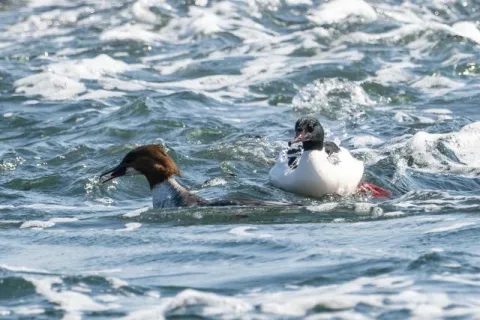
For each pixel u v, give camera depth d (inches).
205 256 1015.0
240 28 2733.8
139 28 2787.9
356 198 1375.5
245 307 825.5
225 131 1782.7
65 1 3174.2
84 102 2075.5
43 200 1402.6
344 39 2554.1
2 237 1160.8
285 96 2086.6
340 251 995.3
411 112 1903.3
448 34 2539.4
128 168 1280.8
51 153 1689.2
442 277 877.8
